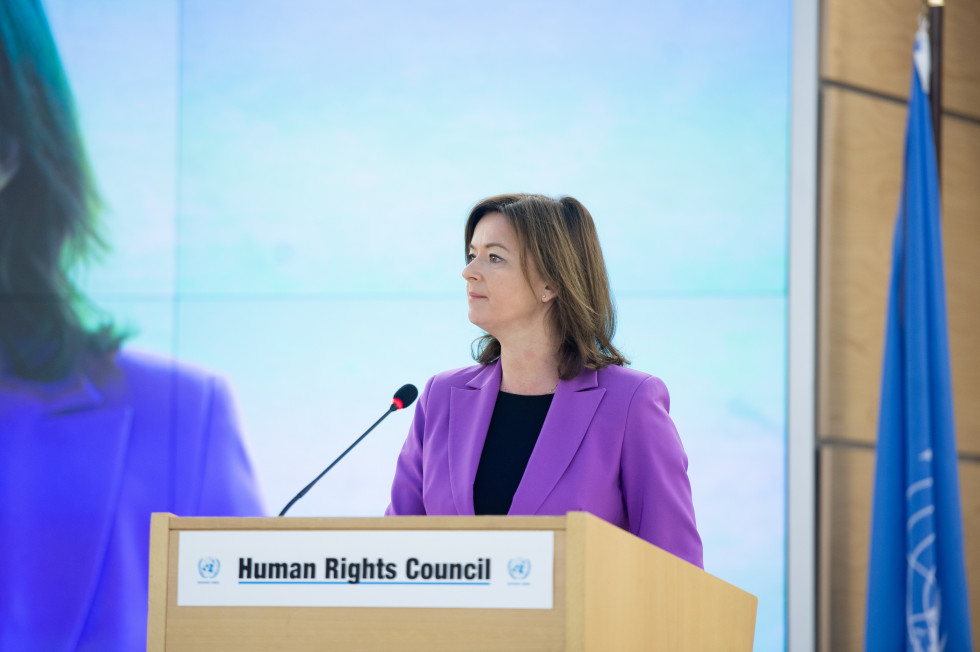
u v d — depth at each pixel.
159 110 11.70
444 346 11.01
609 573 3.98
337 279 11.24
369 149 11.43
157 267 11.47
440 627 3.97
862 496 10.48
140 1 11.77
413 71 11.49
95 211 11.62
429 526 4.05
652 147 11.02
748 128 10.92
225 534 4.23
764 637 10.23
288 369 11.12
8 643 10.97
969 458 10.62
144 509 11.06
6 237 11.64
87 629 10.95
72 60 11.80
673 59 11.12
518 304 5.64
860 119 10.91
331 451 10.92
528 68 11.34
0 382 11.38
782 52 10.98
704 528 10.40
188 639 4.17
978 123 11.16
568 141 11.16
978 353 10.78
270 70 11.65
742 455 10.46
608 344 5.85
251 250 11.38
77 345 11.41
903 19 11.09
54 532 11.12
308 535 4.15
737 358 10.61
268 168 11.50
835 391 10.59
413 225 11.25
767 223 10.77
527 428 5.61
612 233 10.94
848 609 10.34
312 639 4.07
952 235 10.93
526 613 3.91
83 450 11.20
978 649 10.34
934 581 9.70
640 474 5.40
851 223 10.77
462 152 11.31
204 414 11.14
